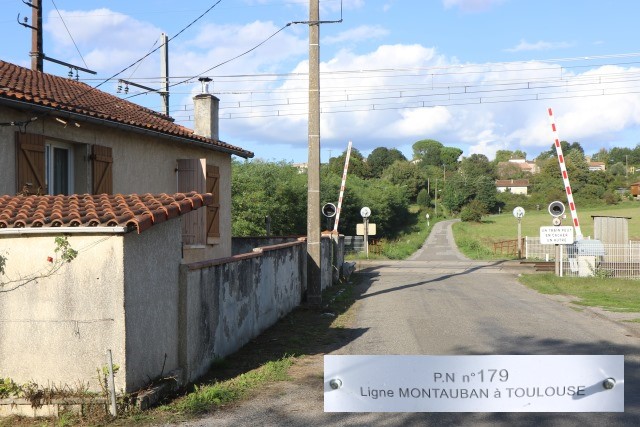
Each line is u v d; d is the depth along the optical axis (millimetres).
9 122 9578
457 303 15203
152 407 6434
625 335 10727
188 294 7605
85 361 6332
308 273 14633
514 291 18047
